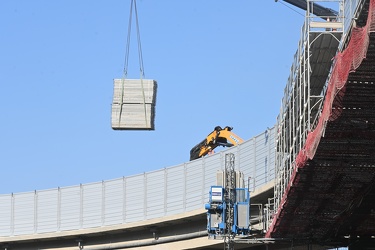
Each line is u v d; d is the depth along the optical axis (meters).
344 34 79.62
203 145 193.25
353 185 100.50
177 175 167.12
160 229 172.12
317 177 97.88
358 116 79.94
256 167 147.38
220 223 145.75
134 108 158.38
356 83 72.88
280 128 124.00
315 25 96.88
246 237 150.00
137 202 175.12
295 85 109.69
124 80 159.00
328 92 78.50
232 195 146.50
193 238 164.62
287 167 118.56
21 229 194.25
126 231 179.12
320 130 82.62
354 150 88.81
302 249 140.25
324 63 102.19
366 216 112.62
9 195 197.25
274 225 121.56
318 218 114.88
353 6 75.31
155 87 159.50
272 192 144.00
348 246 124.94
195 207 161.12
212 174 158.12
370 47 64.75
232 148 155.38
